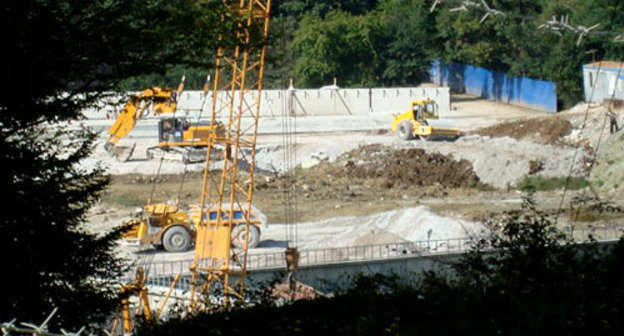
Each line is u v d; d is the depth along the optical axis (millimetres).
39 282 32188
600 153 113312
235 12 34219
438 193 109500
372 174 117625
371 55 178750
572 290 27906
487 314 26438
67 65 31266
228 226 69125
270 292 32438
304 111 162125
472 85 182625
